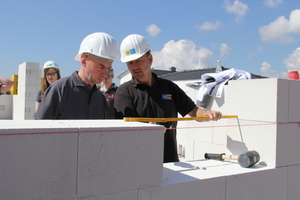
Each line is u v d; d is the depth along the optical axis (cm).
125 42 248
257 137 232
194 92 421
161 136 155
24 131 119
